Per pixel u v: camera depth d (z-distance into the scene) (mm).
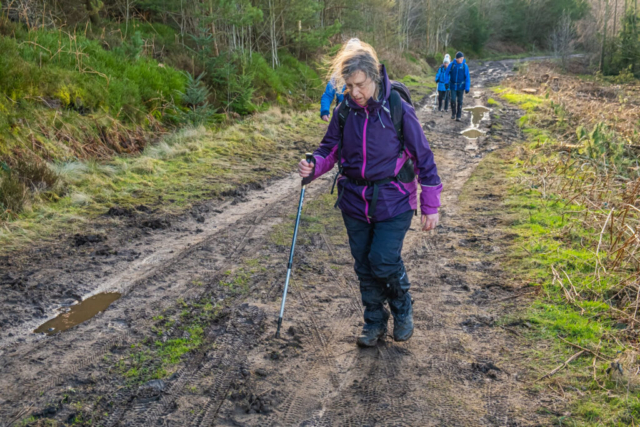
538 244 4625
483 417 2506
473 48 49906
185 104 10016
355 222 2898
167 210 5758
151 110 9117
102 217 5445
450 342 3201
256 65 12930
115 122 7969
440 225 5414
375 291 3035
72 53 8672
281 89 13312
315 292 3922
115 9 12672
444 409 2578
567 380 2748
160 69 10164
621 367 2717
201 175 7184
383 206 2758
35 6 9531
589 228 4934
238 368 2920
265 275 4199
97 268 4258
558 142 9266
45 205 5570
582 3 57500
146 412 2539
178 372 2869
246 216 5723
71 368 2879
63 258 4426
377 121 2650
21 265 4242
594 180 6117
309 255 4652
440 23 41281
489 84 24516
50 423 2432
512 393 2680
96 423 2449
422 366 2955
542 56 53500
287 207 6074
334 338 3271
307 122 11531
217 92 11023
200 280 4086
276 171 7680
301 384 2797
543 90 19906
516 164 7930
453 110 12586
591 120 11281
